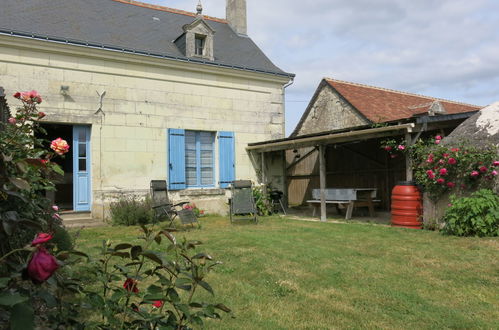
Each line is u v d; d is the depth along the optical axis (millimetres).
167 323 1473
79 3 10391
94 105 8852
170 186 9781
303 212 11266
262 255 4969
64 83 8500
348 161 11969
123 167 9180
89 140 8906
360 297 3391
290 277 4004
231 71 10750
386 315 2998
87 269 1593
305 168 13086
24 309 1028
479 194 6066
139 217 8383
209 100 10523
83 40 8641
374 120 12211
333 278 3965
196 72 10305
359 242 5848
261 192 10828
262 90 11461
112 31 9930
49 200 2686
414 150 7402
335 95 14125
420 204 7277
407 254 4969
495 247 5160
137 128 9398
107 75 9039
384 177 10938
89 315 2107
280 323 2854
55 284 1269
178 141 9969
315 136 9086
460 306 3178
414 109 13984
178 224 8352
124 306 1524
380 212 10609
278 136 11734
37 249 1065
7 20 8344
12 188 1521
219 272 4215
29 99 3113
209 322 2852
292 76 11852
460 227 6082
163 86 9805
